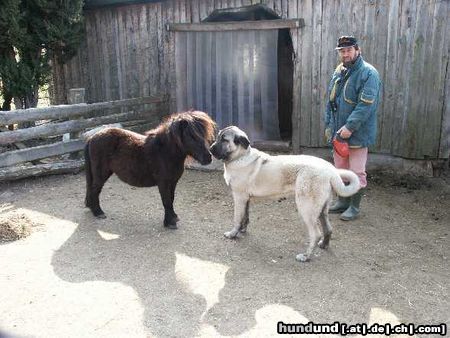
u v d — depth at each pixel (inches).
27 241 179.9
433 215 213.3
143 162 186.9
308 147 299.1
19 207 218.2
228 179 176.1
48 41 313.4
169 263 163.3
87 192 202.7
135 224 199.0
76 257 167.2
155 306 135.9
